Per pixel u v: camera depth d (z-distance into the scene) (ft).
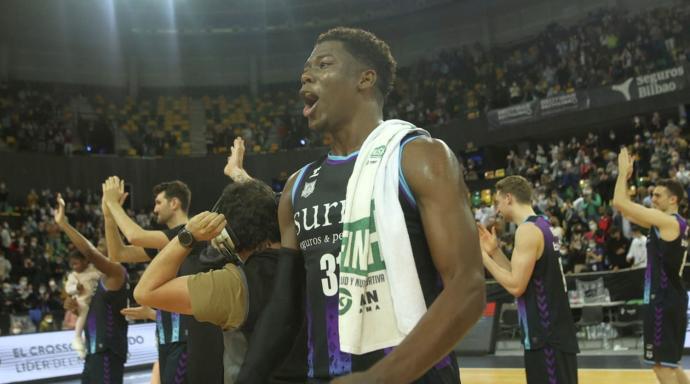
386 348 4.96
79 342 20.58
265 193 7.82
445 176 4.95
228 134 81.92
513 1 82.17
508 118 68.44
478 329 35.42
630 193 49.34
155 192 14.43
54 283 52.60
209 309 7.13
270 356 5.91
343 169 5.59
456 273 4.67
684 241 14.61
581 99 63.41
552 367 11.05
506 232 49.65
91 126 78.02
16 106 74.95
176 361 13.14
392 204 5.07
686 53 57.88
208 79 92.79
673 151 48.88
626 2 74.02
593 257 41.98
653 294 14.85
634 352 31.86
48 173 71.46
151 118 86.07
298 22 91.97
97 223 67.77
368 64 5.83
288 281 6.05
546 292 11.25
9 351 33.91
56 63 85.61
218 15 90.89
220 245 7.70
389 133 5.36
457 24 87.30
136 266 58.08
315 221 5.58
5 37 81.20
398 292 4.92
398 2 87.66
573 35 72.38
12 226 63.31
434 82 79.77
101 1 81.97
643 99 59.52
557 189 55.52
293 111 87.76
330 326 5.30
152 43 90.43
